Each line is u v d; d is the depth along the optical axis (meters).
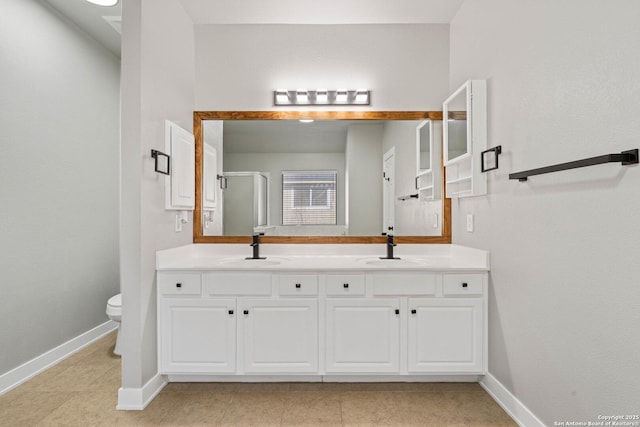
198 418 1.90
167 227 2.34
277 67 2.76
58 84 2.62
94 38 3.00
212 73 2.75
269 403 2.04
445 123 2.58
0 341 2.14
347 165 2.80
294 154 2.79
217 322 2.18
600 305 1.30
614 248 1.24
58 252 2.61
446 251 2.74
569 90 1.45
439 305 2.17
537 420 1.68
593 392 1.33
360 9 2.55
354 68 2.76
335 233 2.80
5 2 2.19
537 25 1.65
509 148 1.90
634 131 1.15
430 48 2.76
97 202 3.06
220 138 2.77
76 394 2.13
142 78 1.99
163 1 2.24
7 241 2.19
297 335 2.18
